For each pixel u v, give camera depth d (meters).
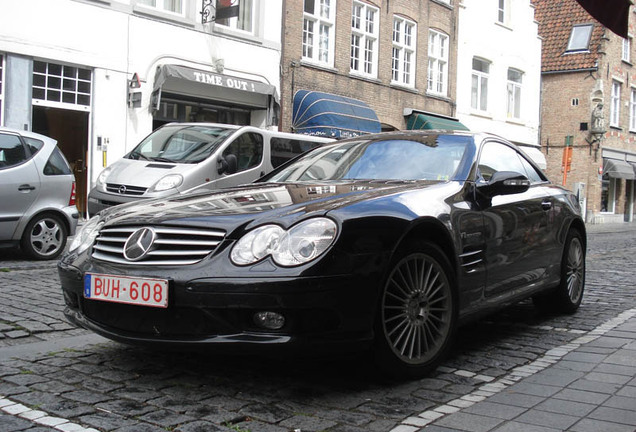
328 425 3.14
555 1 32.94
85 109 13.88
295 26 18.34
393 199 3.85
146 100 14.83
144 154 10.50
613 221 32.28
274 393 3.59
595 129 30.05
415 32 22.92
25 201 8.77
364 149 5.14
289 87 18.30
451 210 4.20
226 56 16.52
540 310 6.08
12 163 8.71
